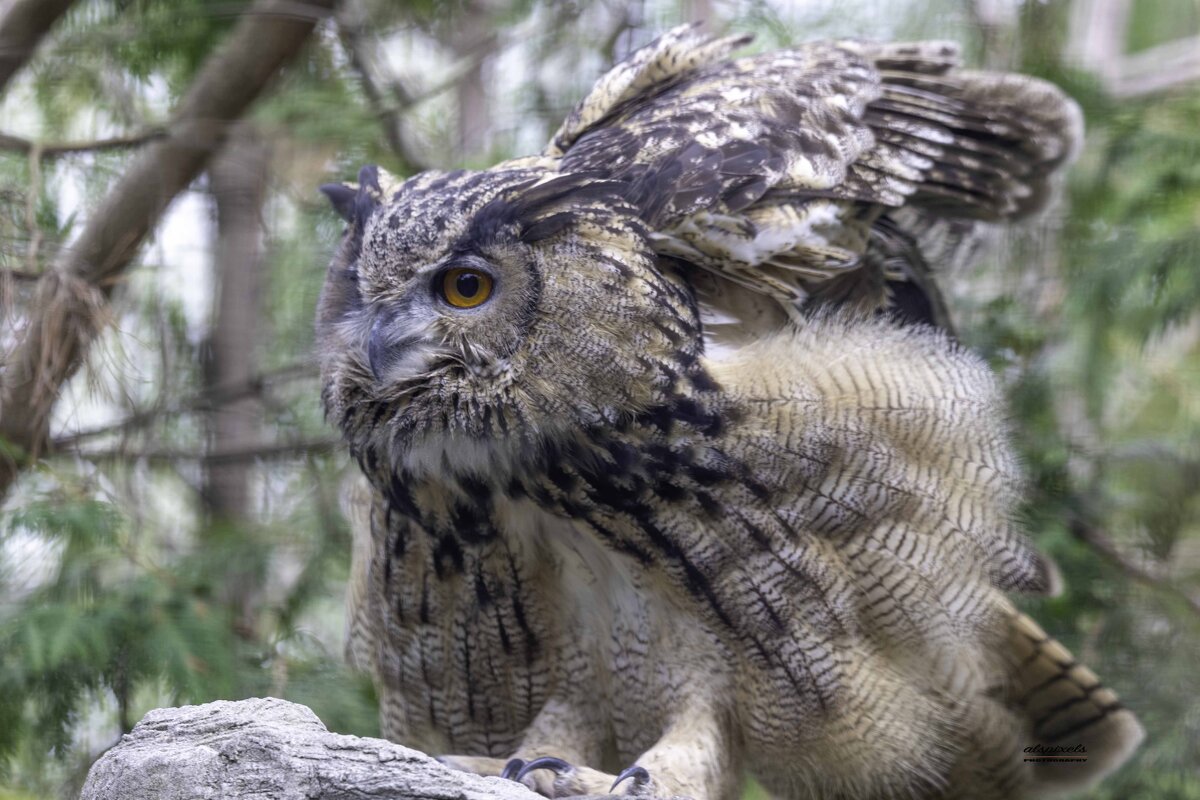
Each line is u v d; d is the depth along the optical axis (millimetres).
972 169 8555
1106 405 11773
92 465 10734
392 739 8516
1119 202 11891
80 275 10539
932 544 7309
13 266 10359
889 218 8641
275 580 11289
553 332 6910
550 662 7957
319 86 12211
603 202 7023
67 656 9633
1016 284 11773
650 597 7504
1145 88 12305
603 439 7031
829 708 7523
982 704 7855
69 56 11664
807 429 7082
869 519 7227
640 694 7707
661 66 8523
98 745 10531
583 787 7090
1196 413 12016
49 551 10227
